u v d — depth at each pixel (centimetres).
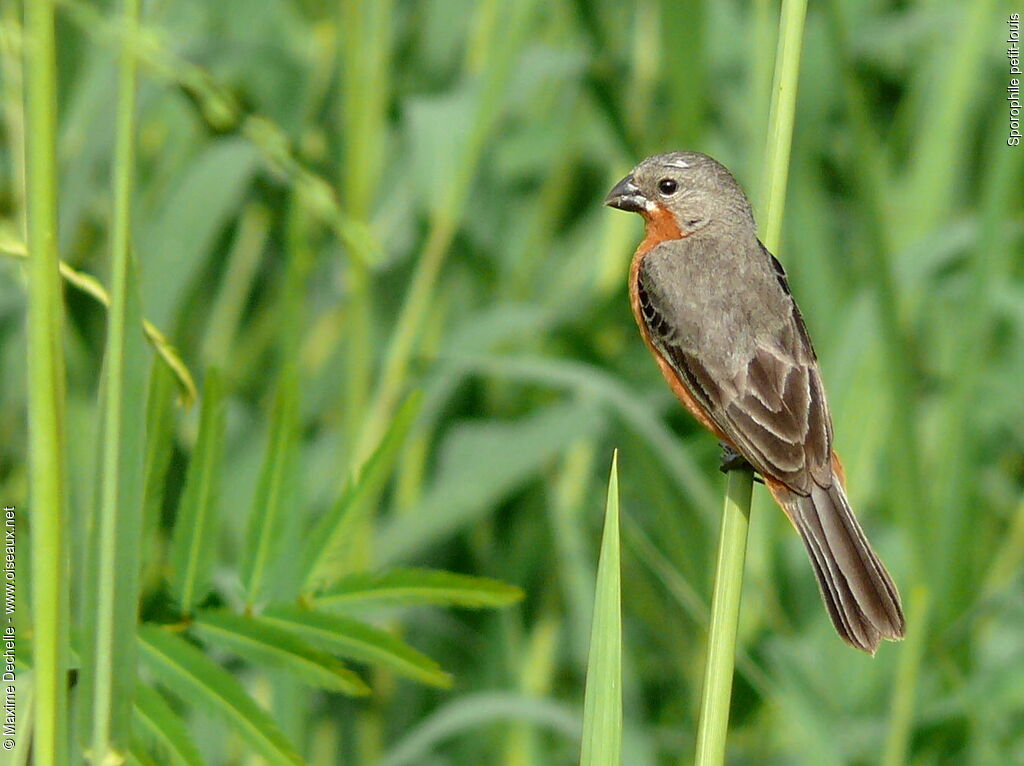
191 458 664
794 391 895
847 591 808
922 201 1242
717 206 1024
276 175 1095
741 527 678
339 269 1261
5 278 1166
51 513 516
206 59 1199
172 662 630
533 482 1229
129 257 521
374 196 1281
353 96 1135
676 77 1081
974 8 1238
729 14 1357
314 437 1247
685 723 1170
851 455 1190
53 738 516
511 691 1120
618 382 1103
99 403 530
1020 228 1186
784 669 1063
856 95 904
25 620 625
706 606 1063
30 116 509
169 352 645
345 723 1129
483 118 1141
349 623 651
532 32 1399
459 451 1195
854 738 1064
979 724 1002
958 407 1044
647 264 991
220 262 1271
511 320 1195
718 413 907
